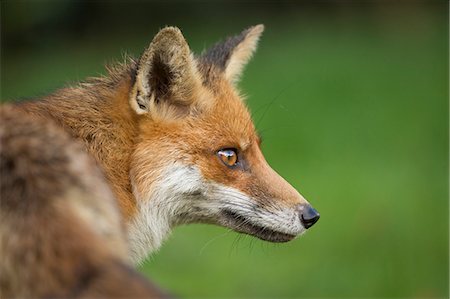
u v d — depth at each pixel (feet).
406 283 49.39
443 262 50.47
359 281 49.24
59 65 86.84
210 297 47.75
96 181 17.53
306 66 76.59
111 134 24.56
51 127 17.74
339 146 64.54
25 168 16.12
